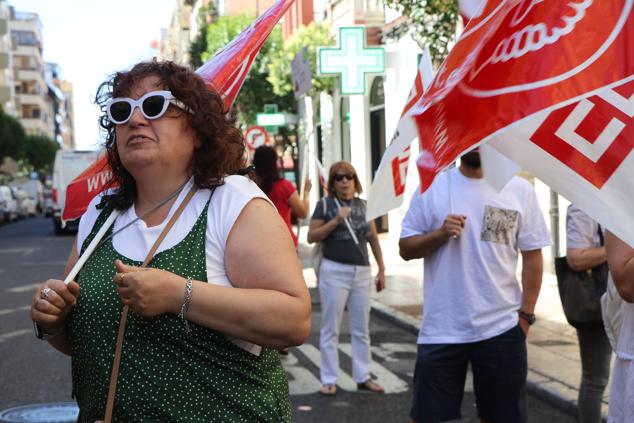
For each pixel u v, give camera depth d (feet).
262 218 7.30
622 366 10.13
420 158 10.32
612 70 8.65
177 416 7.11
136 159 7.41
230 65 9.58
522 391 14.51
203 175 7.50
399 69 61.87
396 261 53.62
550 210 42.42
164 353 7.09
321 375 22.93
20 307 40.60
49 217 193.67
